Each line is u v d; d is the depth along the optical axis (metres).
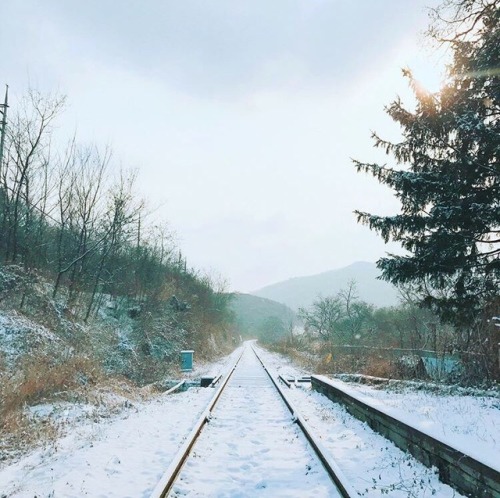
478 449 5.54
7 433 8.75
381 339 28.70
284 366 31.75
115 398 13.63
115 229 26.23
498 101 12.36
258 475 6.37
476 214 12.20
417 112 13.33
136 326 27.06
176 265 51.94
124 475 6.25
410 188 13.28
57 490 5.63
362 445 7.81
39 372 12.57
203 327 44.75
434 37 12.90
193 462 6.77
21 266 20.33
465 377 12.48
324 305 50.75
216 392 14.16
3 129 21.62
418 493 5.50
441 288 13.64
